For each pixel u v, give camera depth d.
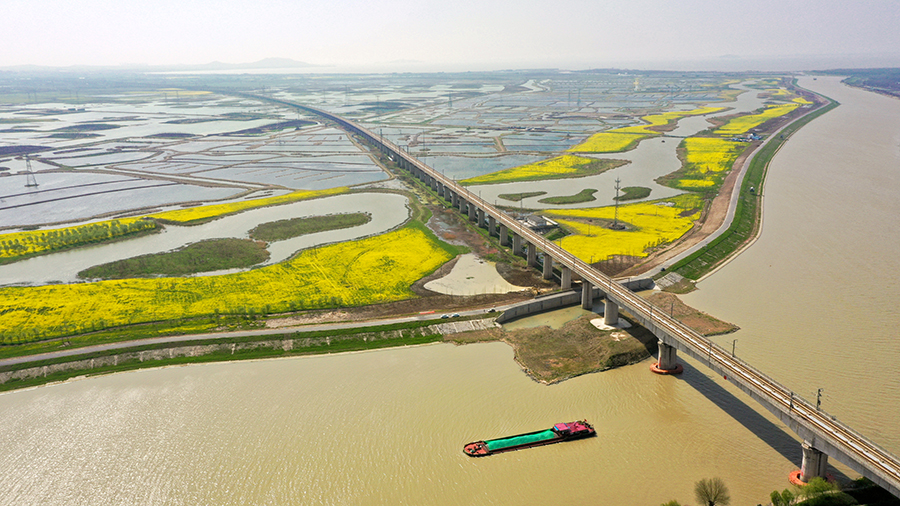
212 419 109.88
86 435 106.69
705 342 114.88
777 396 97.56
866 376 116.31
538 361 127.06
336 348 134.50
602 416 108.12
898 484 76.25
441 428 105.56
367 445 101.62
